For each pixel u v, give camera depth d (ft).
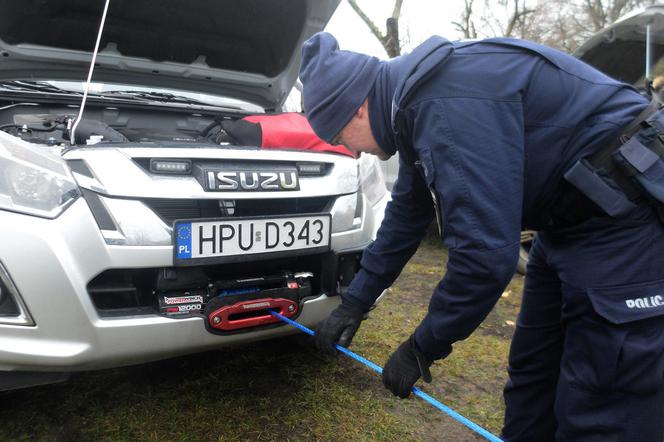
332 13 9.34
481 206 3.15
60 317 4.82
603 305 3.53
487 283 3.27
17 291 4.65
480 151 3.14
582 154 3.50
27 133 6.56
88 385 6.92
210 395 6.77
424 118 3.26
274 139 6.96
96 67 9.38
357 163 7.14
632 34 11.49
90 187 5.05
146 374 7.29
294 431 6.06
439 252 15.89
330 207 6.59
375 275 4.93
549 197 3.67
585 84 3.54
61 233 4.80
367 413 6.49
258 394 6.84
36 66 8.93
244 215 6.06
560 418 3.97
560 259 3.86
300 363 7.76
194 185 5.52
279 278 6.19
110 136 6.64
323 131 3.71
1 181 4.70
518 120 3.28
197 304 5.59
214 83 10.58
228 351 8.09
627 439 3.59
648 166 3.33
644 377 3.46
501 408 6.78
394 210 4.79
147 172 5.37
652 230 3.47
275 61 10.73
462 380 7.52
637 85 12.16
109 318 5.10
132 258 5.12
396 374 4.07
